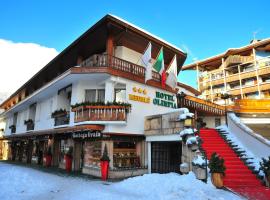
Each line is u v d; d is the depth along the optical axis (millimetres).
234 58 42594
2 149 38188
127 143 15352
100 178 13469
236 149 13594
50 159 20266
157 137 14609
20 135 26719
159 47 18188
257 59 40969
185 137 12117
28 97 23344
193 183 9953
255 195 8742
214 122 24562
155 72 17562
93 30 15398
